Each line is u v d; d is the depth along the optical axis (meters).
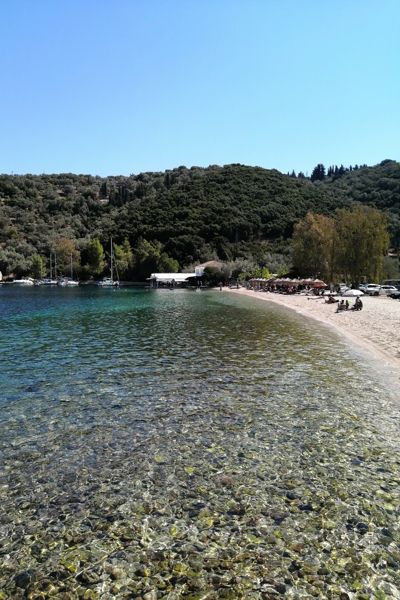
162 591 5.46
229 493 7.63
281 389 13.95
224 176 161.62
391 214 120.19
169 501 7.39
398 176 156.75
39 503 7.38
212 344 22.30
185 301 55.53
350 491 7.65
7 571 5.83
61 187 197.75
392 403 12.52
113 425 10.88
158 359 18.58
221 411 11.88
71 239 140.75
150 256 114.38
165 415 11.58
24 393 13.56
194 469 8.52
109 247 129.00
